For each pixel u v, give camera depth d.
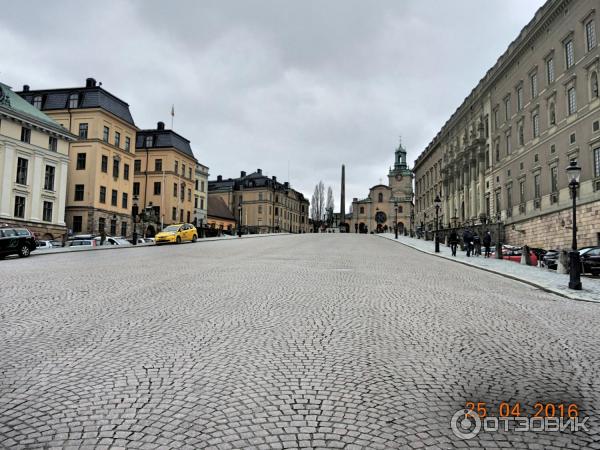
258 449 3.55
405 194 110.50
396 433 3.86
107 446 3.55
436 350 6.35
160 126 71.25
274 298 10.20
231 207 106.75
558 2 32.09
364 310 9.06
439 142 70.12
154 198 67.69
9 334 6.73
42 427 3.83
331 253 25.73
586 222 28.48
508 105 43.75
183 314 8.31
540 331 7.74
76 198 51.16
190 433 3.77
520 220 39.28
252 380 5.00
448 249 35.00
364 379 5.11
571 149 30.50
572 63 30.91
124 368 5.30
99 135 51.69
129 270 15.28
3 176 39.53
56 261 19.16
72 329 7.07
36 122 42.72
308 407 4.33
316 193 121.00
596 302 11.51
